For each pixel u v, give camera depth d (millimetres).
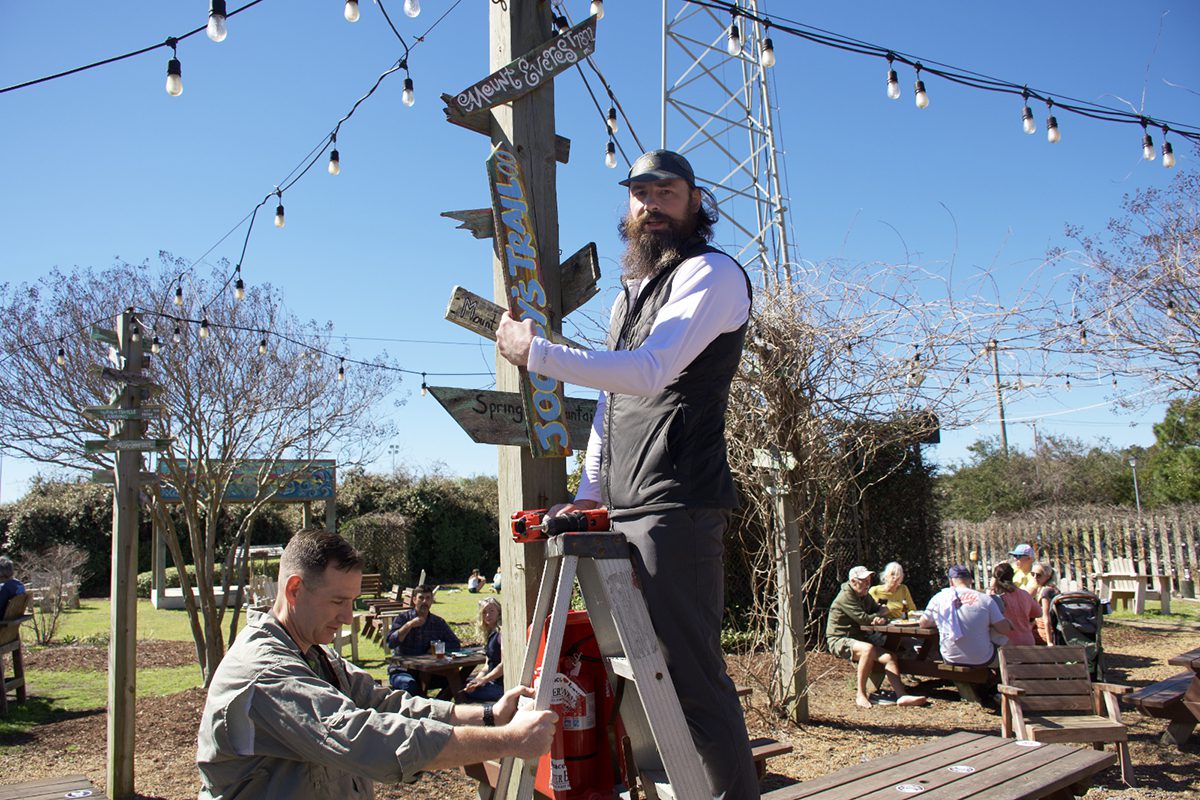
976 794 3996
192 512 9523
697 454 2057
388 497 25297
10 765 6582
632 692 2182
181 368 9555
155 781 5941
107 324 10258
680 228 2240
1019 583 9859
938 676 7738
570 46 3428
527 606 3076
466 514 26062
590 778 2605
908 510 11773
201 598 9406
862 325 6602
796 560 6992
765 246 10578
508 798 2562
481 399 2986
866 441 7305
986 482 26719
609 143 5168
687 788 1920
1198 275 9594
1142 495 26141
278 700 1866
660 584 2008
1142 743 6582
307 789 1914
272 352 10586
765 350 6621
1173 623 12852
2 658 8453
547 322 2869
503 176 2881
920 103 5098
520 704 2076
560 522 2088
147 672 10586
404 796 5352
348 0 4043
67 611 18859
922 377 6609
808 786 4121
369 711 1859
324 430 11258
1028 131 5512
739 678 7625
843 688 8398
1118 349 9516
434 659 7699
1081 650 6203
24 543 23062
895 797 3941
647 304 2188
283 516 24922
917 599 11664
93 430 10461
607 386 1886
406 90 4715
